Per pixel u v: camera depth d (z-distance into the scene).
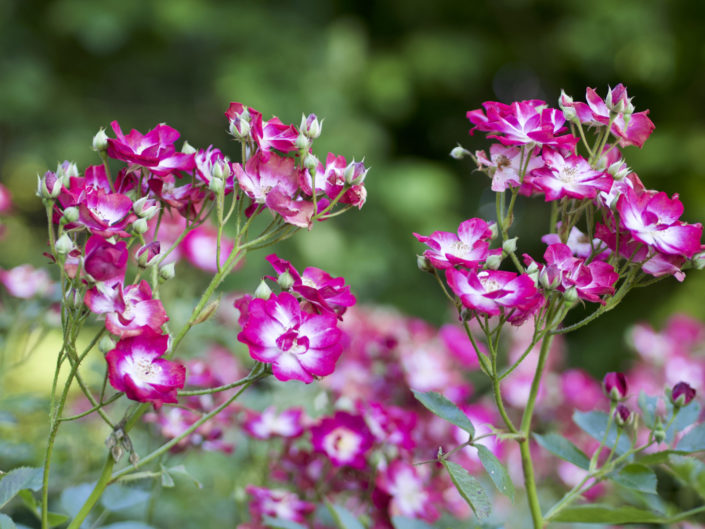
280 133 0.84
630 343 1.48
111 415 1.16
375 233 3.29
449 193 3.44
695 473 0.93
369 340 1.17
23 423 1.16
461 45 3.60
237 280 2.71
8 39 3.44
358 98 3.52
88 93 3.64
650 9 3.33
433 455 1.05
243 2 3.52
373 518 0.99
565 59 3.64
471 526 1.09
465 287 0.81
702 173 3.22
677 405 0.90
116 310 0.78
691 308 2.98
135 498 0.92
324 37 3.49
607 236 0.84
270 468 1.04
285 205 0.81
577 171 0.83
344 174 0.83
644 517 0.87
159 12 3.29
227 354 1.24
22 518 1.02
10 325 1.12
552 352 1.51
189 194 0.84
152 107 3.62
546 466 1.29
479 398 1.62
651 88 3.47
